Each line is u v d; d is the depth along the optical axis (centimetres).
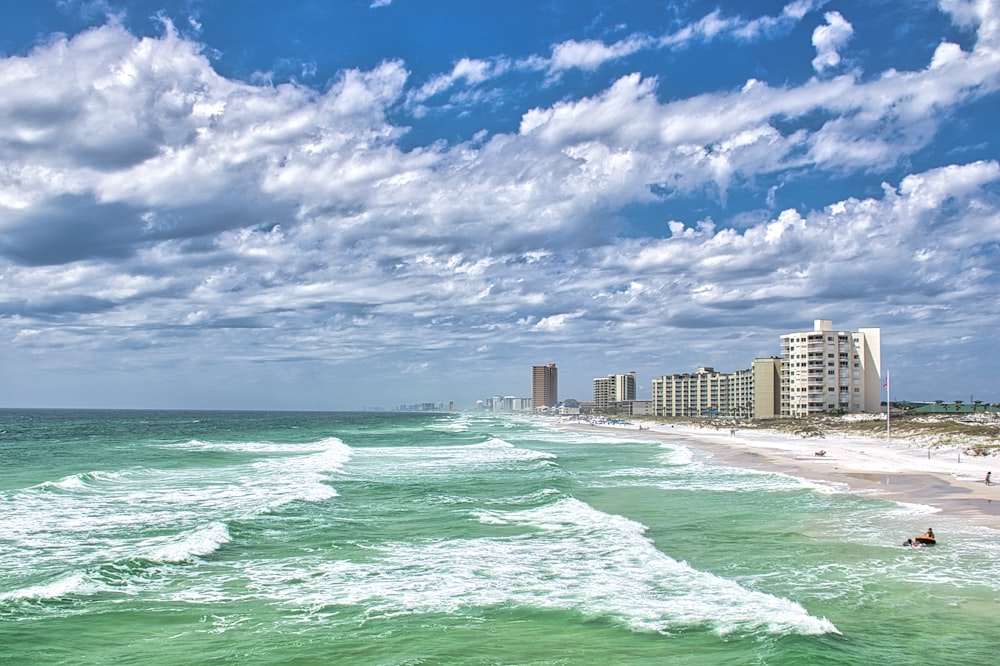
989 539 2627
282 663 1412
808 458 6444
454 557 2316
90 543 2470
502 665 1400
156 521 2884
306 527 2786
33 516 2998
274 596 1875
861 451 7312
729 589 1938
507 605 1802
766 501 3603
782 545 2538
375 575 2089
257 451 7150
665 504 3522
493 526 2842
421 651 1479
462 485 4162
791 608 1758
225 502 3391
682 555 2394
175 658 1435
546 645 1516
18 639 1523
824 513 3212
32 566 2153
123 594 1866
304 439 9756
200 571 2112
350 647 1502
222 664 1405
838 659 1415
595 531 2736
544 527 2825
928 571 2162
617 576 2077
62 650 1470
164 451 7062
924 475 4775
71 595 1841
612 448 8462
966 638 1574
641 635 1577
